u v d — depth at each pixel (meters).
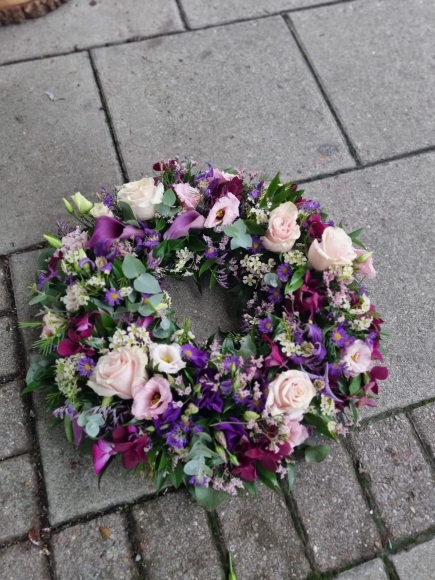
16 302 0.81
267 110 0.99
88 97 0.97
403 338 0.82
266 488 0.73
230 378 0.66
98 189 0.90
